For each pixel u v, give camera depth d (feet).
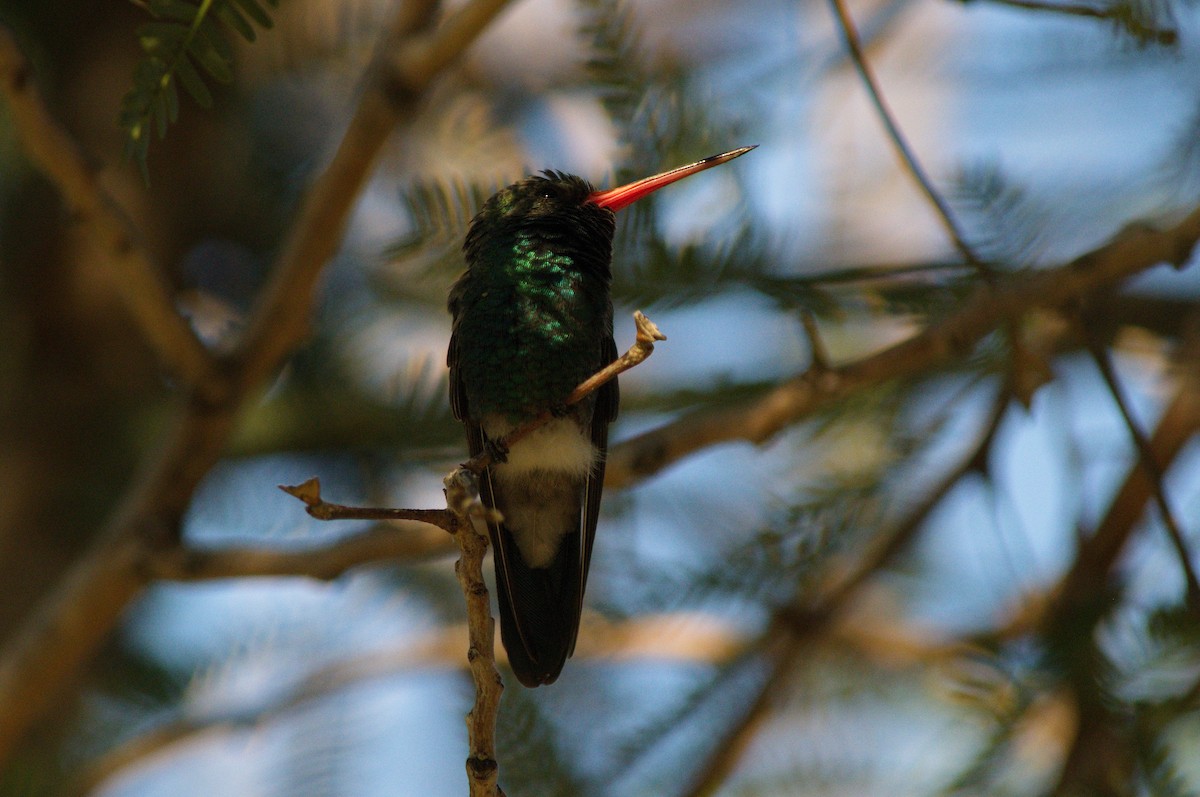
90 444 36.40
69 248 36.91
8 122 29.81
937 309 20.58
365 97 22.84
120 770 26.96
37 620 25.55
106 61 37.88
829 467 22.43
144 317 23.58
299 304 24.27
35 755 27.71
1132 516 23.12
